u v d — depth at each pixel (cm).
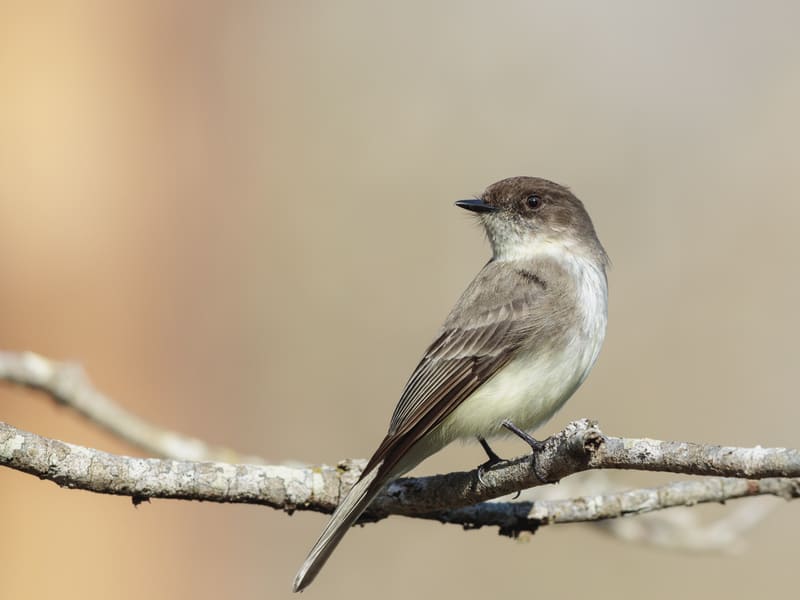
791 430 1302
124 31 1369
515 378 909
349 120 1433
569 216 1012
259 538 1288
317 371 1348
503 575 1273
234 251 1373
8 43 1324
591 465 686
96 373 1299
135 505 732
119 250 1331
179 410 1321
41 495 1228
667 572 1262
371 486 762
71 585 1227
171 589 1260
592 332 943
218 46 1417
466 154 1431
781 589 1247
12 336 1280
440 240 1401
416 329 1367
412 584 1274
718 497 842
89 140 1335
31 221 1304
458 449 1329
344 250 1388
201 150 1388
